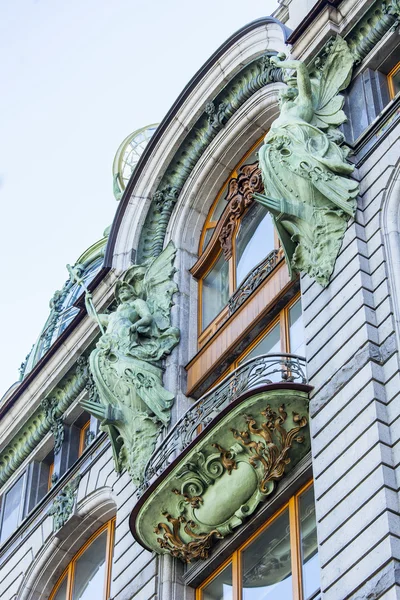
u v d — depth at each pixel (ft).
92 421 107.34
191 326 95.86
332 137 82.69
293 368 81.00
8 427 114.52
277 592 74.95
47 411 110.73
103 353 93.50
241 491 77.30
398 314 71.92
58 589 102.99
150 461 83.66
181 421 82.12
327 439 71.00
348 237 77.61
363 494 66.44
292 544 74.69
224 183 101.09
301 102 83.82
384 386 69.92
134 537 83.56
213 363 90.33
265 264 89.45
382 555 63.31
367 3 85.76
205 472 78.69
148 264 99.19
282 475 76.23
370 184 79.41
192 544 80.53
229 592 78.69
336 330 74.59
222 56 99.09
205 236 100.78
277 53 94.38
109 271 102.42
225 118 99.40
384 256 75.10
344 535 66.23
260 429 75.87
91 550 100.99
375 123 81.56
